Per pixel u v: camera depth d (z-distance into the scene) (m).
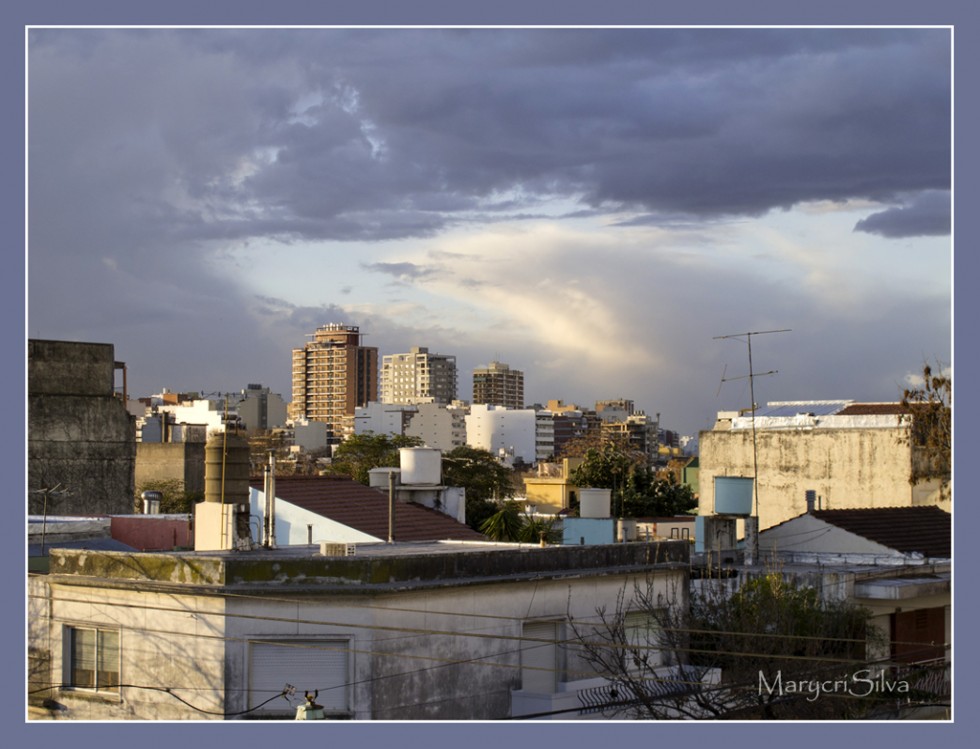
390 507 33.34
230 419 29.83
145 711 23.81
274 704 23.03
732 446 61.84
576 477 92.25
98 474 51.03
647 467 94.56
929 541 40.69
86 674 24.78
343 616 23.31
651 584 28.97
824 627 30.42
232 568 23.34
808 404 69.44
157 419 97.44
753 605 29.53
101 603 24.62
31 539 31.12
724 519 37.97
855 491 57.69
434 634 24.25
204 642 23.28
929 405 45.66
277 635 23.14
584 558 27.72
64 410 50.59
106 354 51.75
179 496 70.69
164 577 24.03
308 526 34.72
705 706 27.17
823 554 39.84
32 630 25.33
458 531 38.09
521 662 26.00
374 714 23.05
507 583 25.77
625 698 26.62
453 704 24.47
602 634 27.56
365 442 106.62
